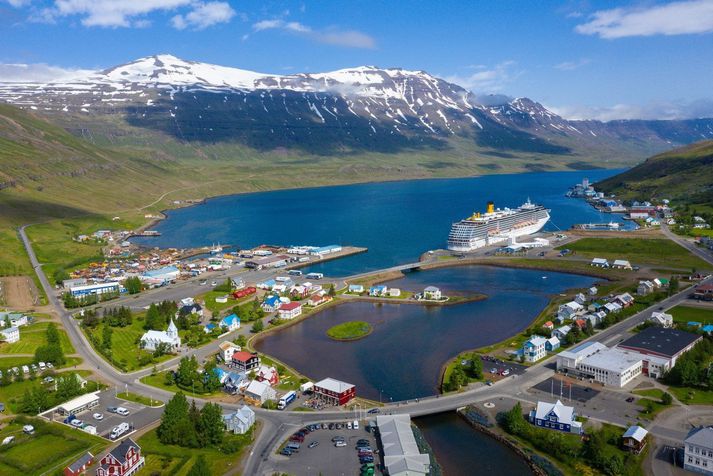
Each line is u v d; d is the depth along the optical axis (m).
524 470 122.19
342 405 151.00
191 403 153.00
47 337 197.12
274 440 132.75
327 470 119.75
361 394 160.12
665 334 185.88
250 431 137.00
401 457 119.94
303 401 154.25
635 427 128.25
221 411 138.38
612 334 198.62
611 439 129.12
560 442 126.12
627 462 119.38
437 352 192.75
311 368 180.75
